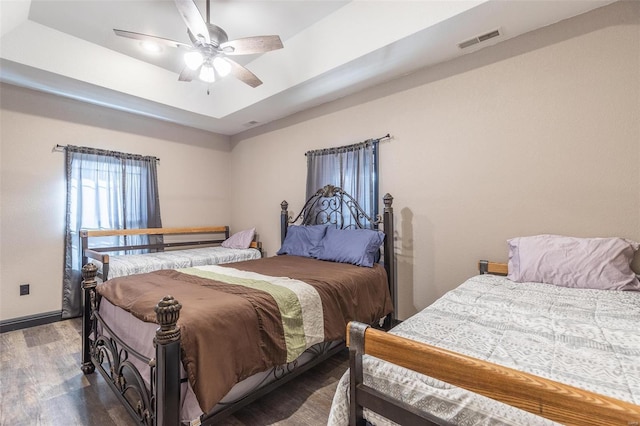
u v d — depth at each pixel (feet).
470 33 7.38
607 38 6.50
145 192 13.28
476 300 5.24
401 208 9.75
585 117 6.75
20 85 10.23
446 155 8.78
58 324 10.53
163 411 3.89
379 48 7.96
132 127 13.05
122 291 6.22
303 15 8.89
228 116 13.35
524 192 7.52
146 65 11.27
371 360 3.28
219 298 5.51
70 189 11.22
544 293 5.57
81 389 6.53
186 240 14.85
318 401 6.15
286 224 12.56
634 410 1.84
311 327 6.25
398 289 9.82
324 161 11.69
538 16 6.82
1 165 10.01
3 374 7.14
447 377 2.64
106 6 8.18
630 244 5.99
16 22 8.04
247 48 7.46
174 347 3.99
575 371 2.89
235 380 4.76
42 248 10.71
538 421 2.20
